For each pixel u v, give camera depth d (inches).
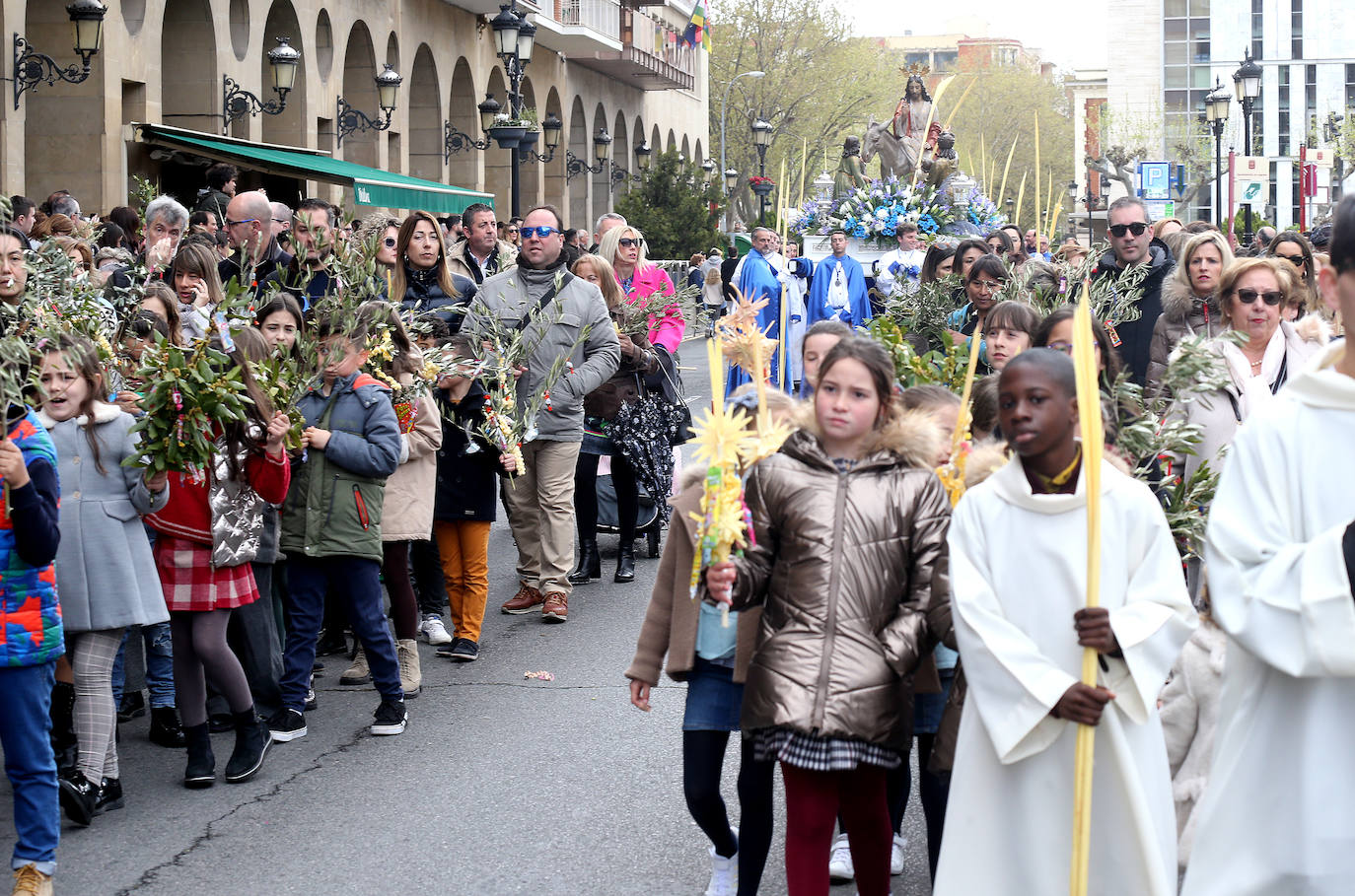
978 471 162.2
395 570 286.5
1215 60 3383.4
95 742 217.2
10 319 189.0
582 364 351.6
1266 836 120.7
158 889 191.6
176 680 231.9
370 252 281.0
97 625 213.6
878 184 641.6
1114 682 132.8
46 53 831.7
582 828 213.6
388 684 261.3
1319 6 3314.5
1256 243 537.3
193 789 232.7
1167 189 1169.4
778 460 158.7
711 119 2466.8
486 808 222.4
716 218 1438.2
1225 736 125.3
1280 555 115.7
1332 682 117.5
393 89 1133.1
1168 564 136.2
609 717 270.8
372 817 218.7
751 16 2447.1
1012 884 136.4
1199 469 169.5
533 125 787.4
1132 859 133.0
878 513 154.8
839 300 546.0
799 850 153.6
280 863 200.5
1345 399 116.8
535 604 362.3
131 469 217.0
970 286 297.7
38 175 839.7
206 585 228.4
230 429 225.8
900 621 154.3
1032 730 133.2
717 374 154.6
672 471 392.5
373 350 275.7
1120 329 327.6
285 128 1080.8
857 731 150.4
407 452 282.5
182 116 963.3
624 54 1769.2
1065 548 135.1
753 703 154.0
